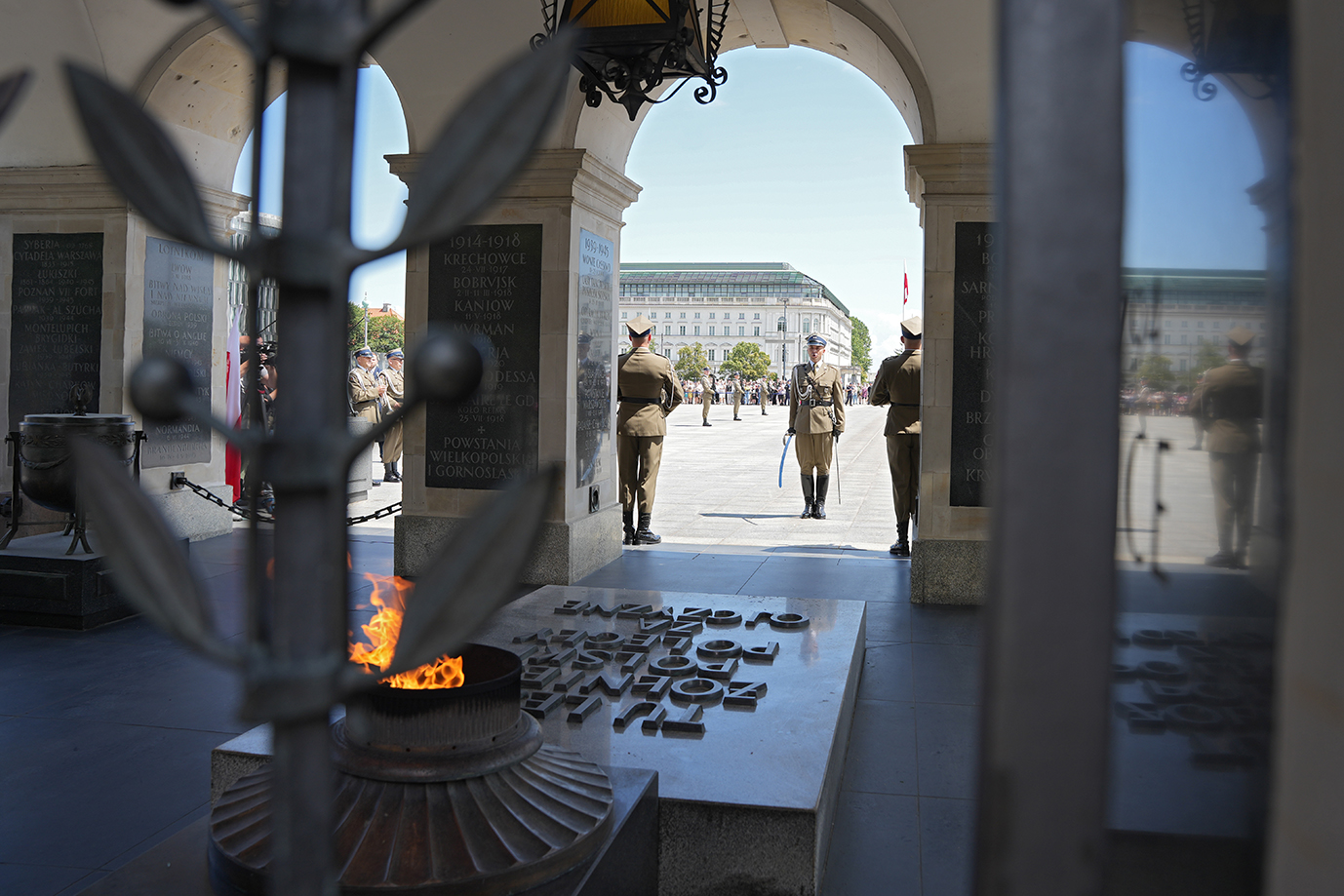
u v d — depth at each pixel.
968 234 7.45
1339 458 0.73
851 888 3.16
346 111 0.66
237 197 10.35
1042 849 0.69
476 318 8.20
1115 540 0.68
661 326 135.88
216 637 0.66
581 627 4.75
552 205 8.04
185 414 0.65
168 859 2.29
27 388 9.42
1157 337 1.16
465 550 0.62
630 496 9.86
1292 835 0.77
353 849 2.08
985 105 7.31
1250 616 0.90
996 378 0.69
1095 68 0.67
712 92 5.37
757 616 5.01
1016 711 0.69
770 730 3.49
